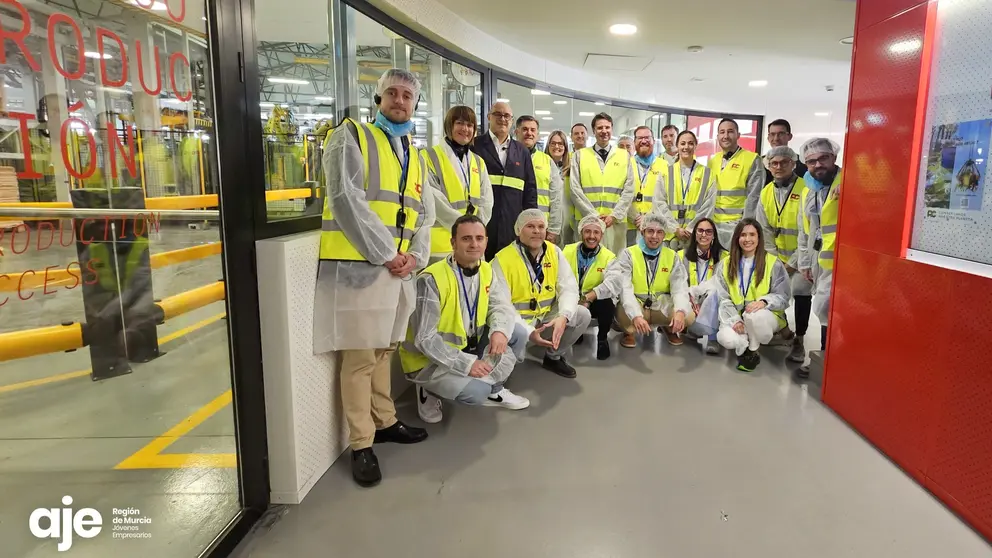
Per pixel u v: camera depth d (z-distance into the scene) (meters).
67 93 2.09
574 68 4.95
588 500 1.90
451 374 2.36
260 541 1.68
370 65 2.94
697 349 3.68
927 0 1.97
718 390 2.95
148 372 3.09
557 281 2.98
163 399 2.76
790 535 1.71
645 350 3.67
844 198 2.55
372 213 1.88
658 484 2.00
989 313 1.67
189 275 3.79
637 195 4.62
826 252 3.12
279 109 2.27
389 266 1.97
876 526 1.76
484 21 3.51
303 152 2.43
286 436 1.84
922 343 1.99
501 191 3.40
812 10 3.23
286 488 1.87
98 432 2.41
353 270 1.92
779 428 2.48
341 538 1.70
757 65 4.77
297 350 1.84
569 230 4.56
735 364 3.38
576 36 3.85
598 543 1.67
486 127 4.01
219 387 2.92
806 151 3.22
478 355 2.54
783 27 3.59
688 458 2.20
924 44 2.00
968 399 1.77
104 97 2.30
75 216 2.39
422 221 2.22
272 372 1.81
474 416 2.62
